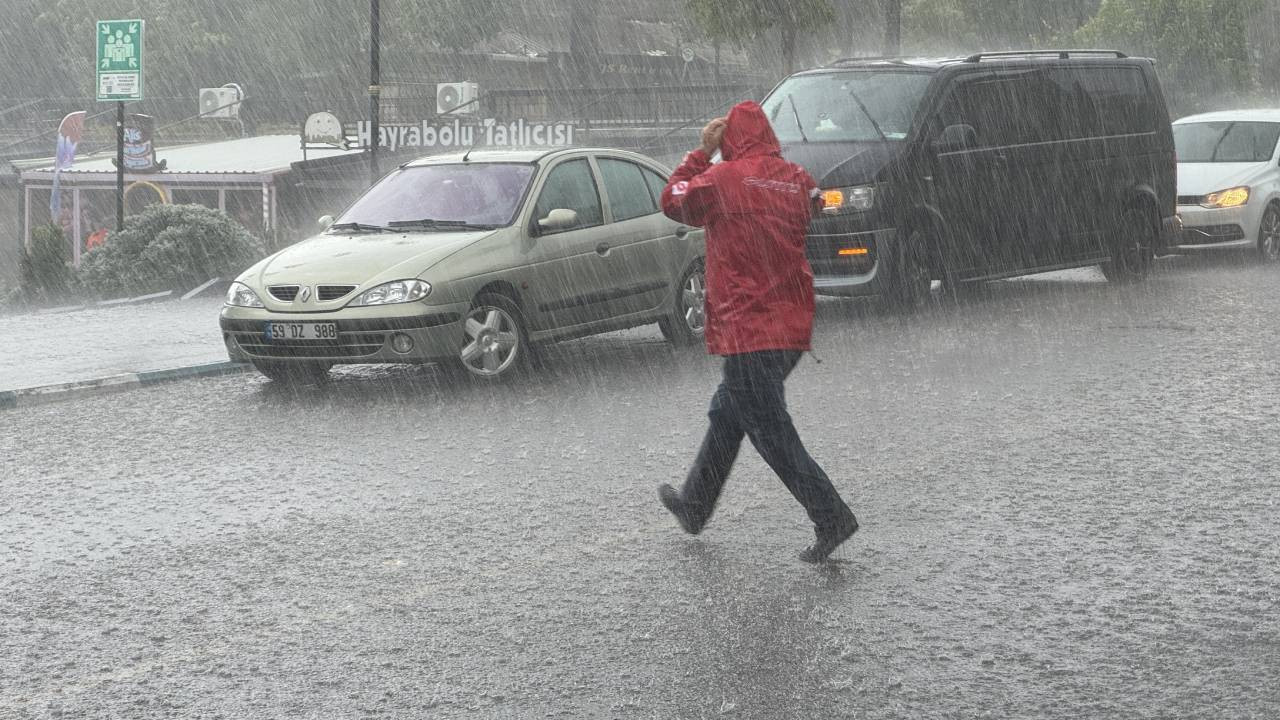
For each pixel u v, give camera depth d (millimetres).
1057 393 10172
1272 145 20000
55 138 43375
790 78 15938
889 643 5215
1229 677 4875
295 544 6641
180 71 45969
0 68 49844
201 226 19422
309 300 10555
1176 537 6625
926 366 11375
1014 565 6191
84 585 6055
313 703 4707
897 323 13961
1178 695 4719
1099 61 16672
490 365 10992
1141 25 35625
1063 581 5961
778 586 5906
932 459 8211
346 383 11164
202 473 8117
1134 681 4844
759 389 6125
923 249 14586
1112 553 6367
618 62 46344
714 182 6078
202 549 6582
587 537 6703
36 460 8523
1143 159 16938
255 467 8258
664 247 12453
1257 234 19375
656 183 12688
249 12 45125
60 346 12875
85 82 48188
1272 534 6668
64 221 36969
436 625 5469
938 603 5676
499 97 32812
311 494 7598
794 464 6148
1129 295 15859
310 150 33219
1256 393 10133
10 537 6844
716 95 32875
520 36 53781
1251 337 12711
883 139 14625
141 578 6141
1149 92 17203
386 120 38188
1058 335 12945
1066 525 6840
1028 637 5281
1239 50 35750
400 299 10469
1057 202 15875
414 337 10469
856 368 11344
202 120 43750
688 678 4883
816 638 5273
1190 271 18438
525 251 11195
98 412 10047
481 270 10844
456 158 12141
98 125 45094
